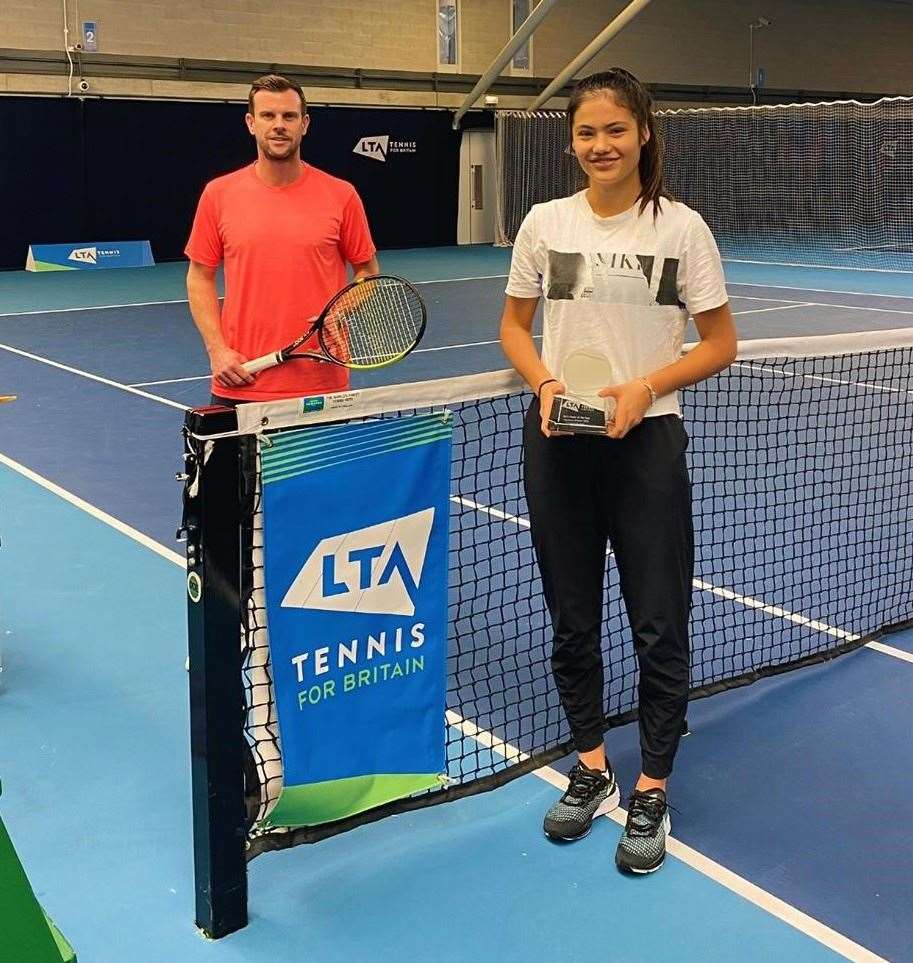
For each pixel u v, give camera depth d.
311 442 2.51
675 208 2.70
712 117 23.17
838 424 7.32
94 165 18.23
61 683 3.75
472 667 3.67
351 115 20.45
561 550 2.93
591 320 2.75
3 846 1.74
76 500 5.77
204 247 3.71
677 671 2.89
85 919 2.61
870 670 3.96
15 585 4.59
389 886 2.76
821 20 27.06
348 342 3.63
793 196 23.86
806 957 2.50
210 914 2.54
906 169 23.41
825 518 5.51
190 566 2.37
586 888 2.75
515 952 2.52
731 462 6.45
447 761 3.20
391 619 2.77
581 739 3.06
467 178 22.20
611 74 2.62
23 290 15.48
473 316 12.92
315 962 2.48
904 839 2.96
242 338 3.67
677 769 3.31
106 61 18.19
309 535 2.56
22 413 7.86
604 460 2.83
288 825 2.75
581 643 3.00
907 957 2.50
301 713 2.65
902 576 4.82
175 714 3.56
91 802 3.08
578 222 2.77
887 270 18.03
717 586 4.68
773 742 3.46
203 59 19.12
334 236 3.64
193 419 2.30
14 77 17.50
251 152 19.72
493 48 22.38
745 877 2.79
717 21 25.23
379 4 20.75
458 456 6.54
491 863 2.85
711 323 2.75
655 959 2.49
